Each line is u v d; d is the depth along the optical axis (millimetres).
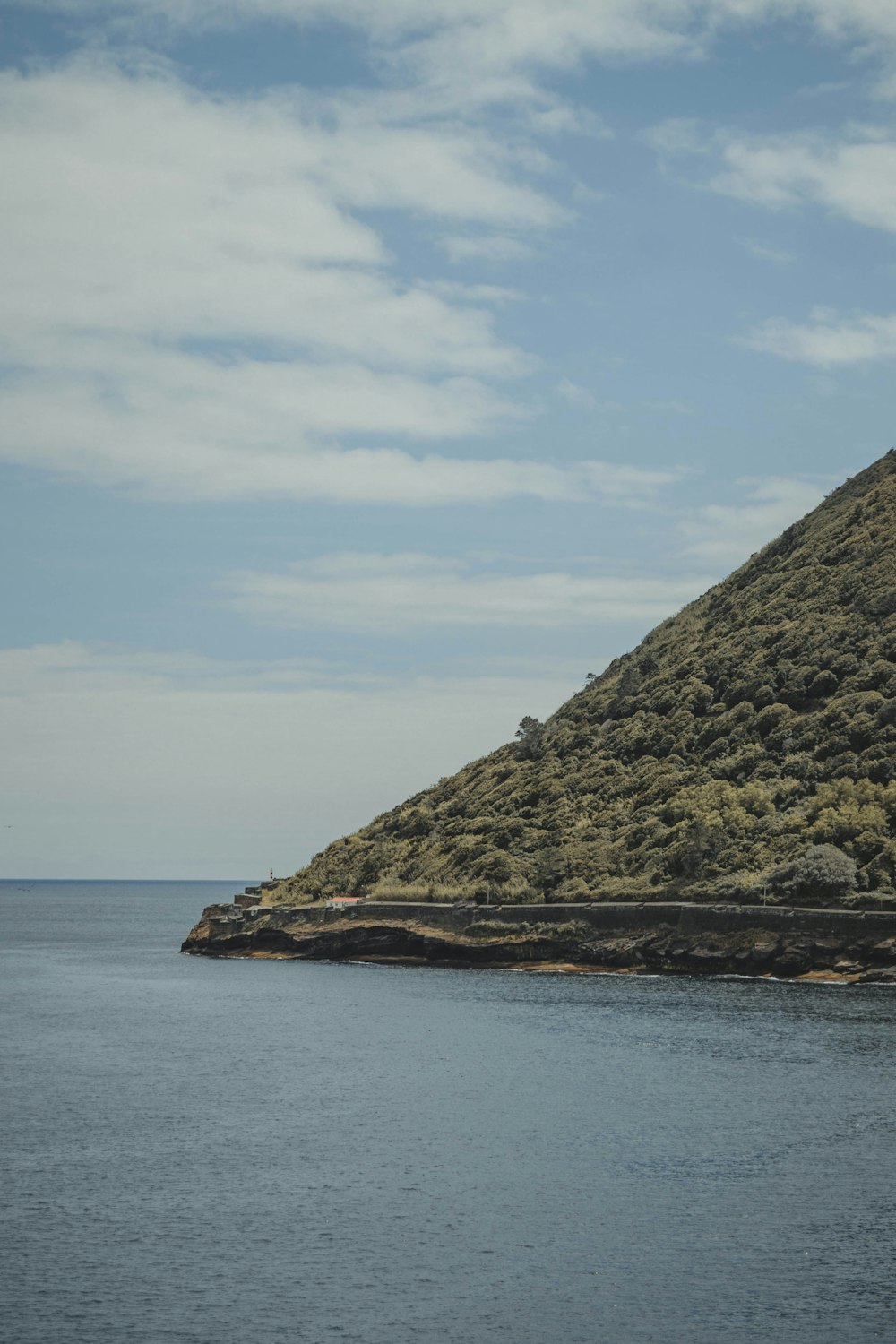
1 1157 49594
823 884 106375
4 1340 32875
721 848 119375
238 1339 33062
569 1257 38469
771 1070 64812
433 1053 72875
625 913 117938
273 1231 40812
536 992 101875
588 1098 59156
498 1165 48062
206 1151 50375
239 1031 83500
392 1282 36656
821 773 124062
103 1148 51000
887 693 129500
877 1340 32938
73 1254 38781
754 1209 42594
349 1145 51250
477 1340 33062
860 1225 40938
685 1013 86000
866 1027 78688
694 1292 35875
